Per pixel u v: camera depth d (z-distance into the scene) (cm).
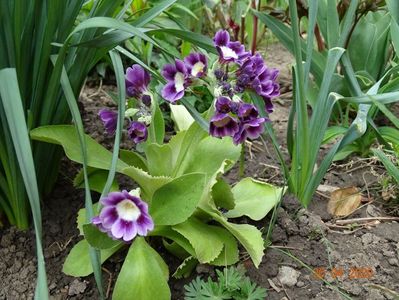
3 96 21
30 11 25
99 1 27
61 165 33
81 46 25
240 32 44
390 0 33
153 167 28
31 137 26
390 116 26
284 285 26
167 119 38
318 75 36
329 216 31
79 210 29
